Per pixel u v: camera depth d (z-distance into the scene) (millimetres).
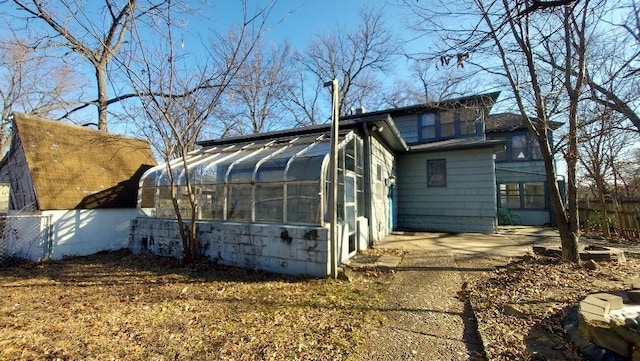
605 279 4840
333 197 5957
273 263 6480
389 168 11938
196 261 7219
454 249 8414
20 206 9398
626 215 10656
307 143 8078
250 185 7062
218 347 3324
